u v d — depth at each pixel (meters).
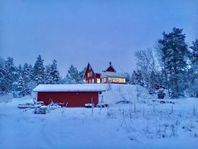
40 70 81.56
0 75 73.44
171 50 54.88
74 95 44.84
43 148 10.30
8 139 12.02
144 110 24.66
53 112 27.69
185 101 40.84
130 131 14.35
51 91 45.34
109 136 13.12
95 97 43.94
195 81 49.06
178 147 11.00
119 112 23.39
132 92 46.91
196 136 13.36
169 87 54.50
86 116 21.70
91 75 72.12
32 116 23.23
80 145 11.02
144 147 10.96
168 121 17.50
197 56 48.56
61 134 13.43
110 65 74.31
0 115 23.84
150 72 61.78
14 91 73.88
